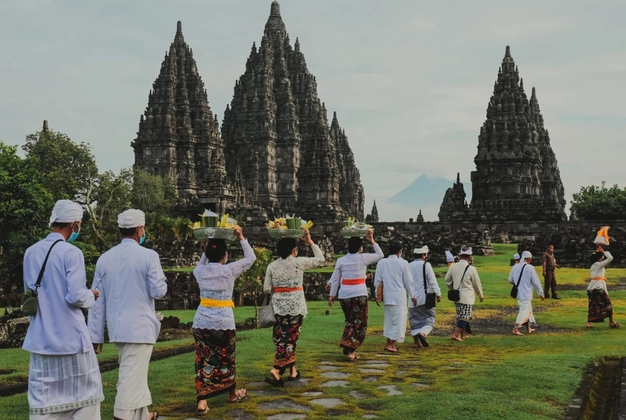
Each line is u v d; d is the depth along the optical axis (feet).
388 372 49.60
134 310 34.99
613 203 390.01
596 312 79.20
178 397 42.37
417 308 63.77
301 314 46.19
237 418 37.86
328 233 272.51
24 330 86.07
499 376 48.08
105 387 46.68
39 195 133.49
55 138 325.42
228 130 520.01
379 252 55.16
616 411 38.75
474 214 351.87
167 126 420.36
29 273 31.04
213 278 39.91
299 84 521.65
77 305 30.76
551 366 52.08
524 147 353.92
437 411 37.99
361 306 54.39
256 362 53.78
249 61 521.24
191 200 383.24
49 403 30.07
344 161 609.01
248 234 270.26
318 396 42.47
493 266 192.44
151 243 222.89
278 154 481.87
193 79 443.32
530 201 346.95
